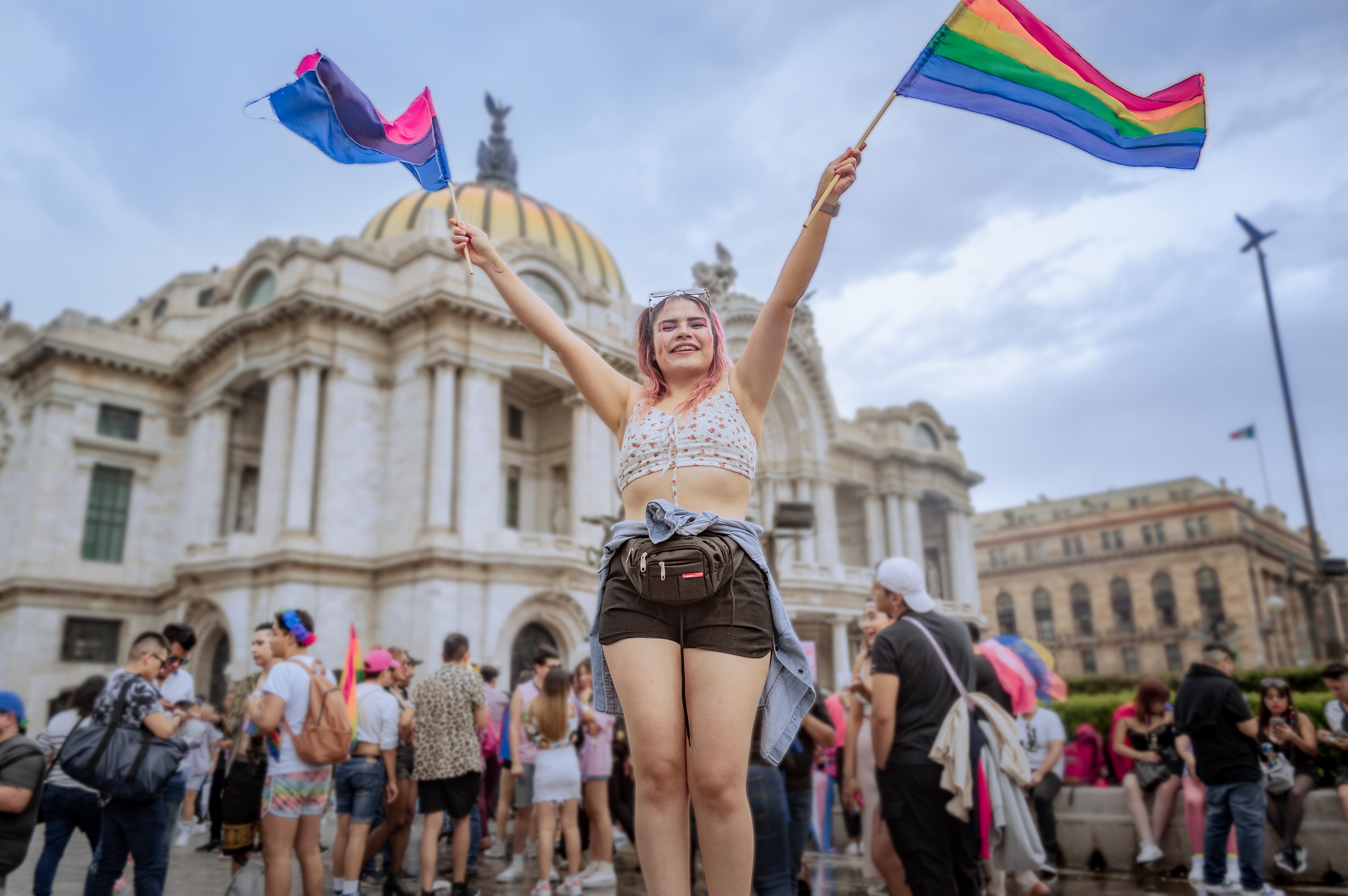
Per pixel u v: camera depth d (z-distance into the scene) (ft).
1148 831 36.04
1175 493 333.62
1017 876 24.95
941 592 200.64
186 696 32.99
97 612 123.24
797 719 10.16
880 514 185.68
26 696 114.83
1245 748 29.50
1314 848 32.81
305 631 27.89
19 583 117.60
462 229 12.35
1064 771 42.80
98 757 24.30
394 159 14.24
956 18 12.22
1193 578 288.51
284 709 26.17
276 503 113.60
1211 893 30.40
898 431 186.91
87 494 126.52
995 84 12.59
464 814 33.81
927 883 20.61
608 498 128.57
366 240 155.94
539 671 40.96
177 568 115.03
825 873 39.19
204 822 59.11
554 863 44.21
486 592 110.01
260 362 120.47
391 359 123.24
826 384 169.89
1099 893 31.81
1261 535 304.30
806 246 10.61
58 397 126.11
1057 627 311.68
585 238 172.04
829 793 46.85
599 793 37.70
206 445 128.06
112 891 25.64
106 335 132.26
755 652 9.59
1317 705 38.47
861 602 147.95
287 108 13.94
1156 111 12.74
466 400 116.47
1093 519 312.09
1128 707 38.78
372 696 32.91
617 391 11.99
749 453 10.75
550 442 141.90
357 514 115.75
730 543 9.74
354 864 30.99
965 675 21.99
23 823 23.18
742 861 9.15
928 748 21.07
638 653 9.60
